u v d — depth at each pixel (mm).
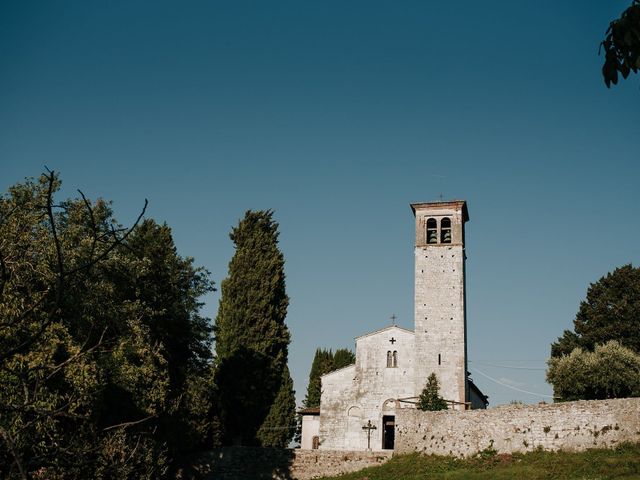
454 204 61344
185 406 47969
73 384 27234
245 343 61219
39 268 26297
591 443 39219
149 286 46406
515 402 45812
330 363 90188
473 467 42375
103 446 10289
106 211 37312
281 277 65250
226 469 51438
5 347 20172
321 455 50656
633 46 9023
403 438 49812
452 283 59188
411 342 60375
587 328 62688
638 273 62500
